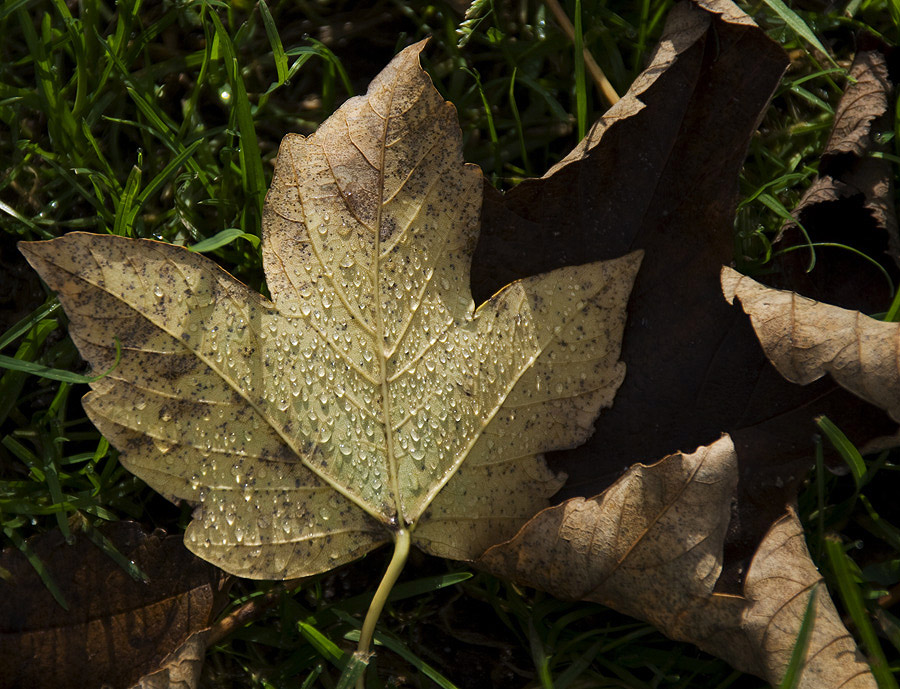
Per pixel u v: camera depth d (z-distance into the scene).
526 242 0.43
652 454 0.42
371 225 0.41
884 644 0.43
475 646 0.43
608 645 0.42
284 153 0.41
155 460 0.40
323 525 0.41
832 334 0.41
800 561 0.40
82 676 0.40
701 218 0.43
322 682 0.43
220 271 0.40
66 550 0.41
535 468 0.42
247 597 0.43
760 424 0.42
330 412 0.41
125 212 0.44
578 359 0.42
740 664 0.40
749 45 0.42
